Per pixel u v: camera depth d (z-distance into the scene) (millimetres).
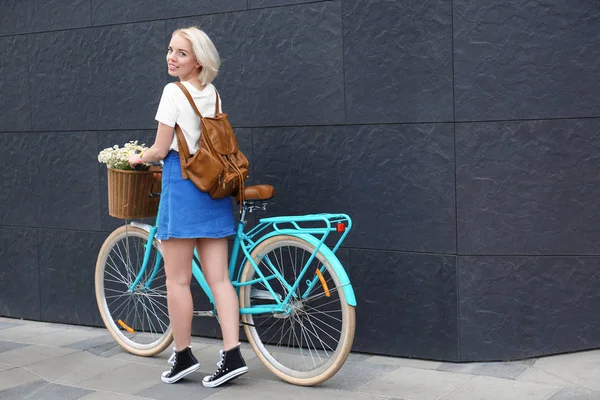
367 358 4125
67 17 4895
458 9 3764
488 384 3639
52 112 5027
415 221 3973
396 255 4039
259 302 4133
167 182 3689
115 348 4523
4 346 4602
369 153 4055
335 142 4141
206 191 3660
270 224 4383
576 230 3848
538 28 3742
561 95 3777
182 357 3850
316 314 4293
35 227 5191
